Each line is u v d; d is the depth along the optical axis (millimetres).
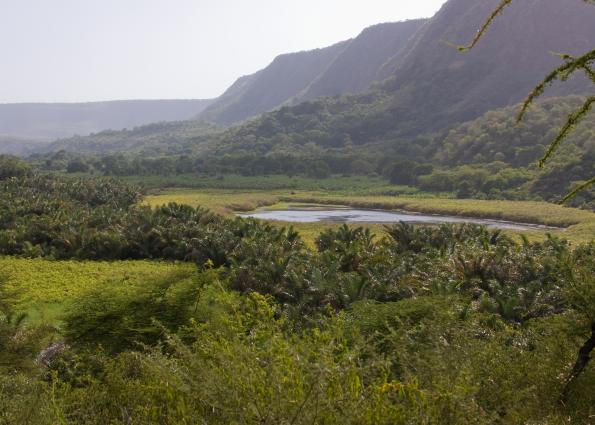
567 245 44969
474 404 6215
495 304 26625
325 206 129000
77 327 14070
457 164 183375
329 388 5910
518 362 9992
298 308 27594
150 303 13664
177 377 6551
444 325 8617
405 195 148375
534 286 27531
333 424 5539
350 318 12898
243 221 59375
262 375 5973
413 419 5902
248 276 33000
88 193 105250
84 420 7582
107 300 14352
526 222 98562
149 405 6926
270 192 153000
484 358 8695
